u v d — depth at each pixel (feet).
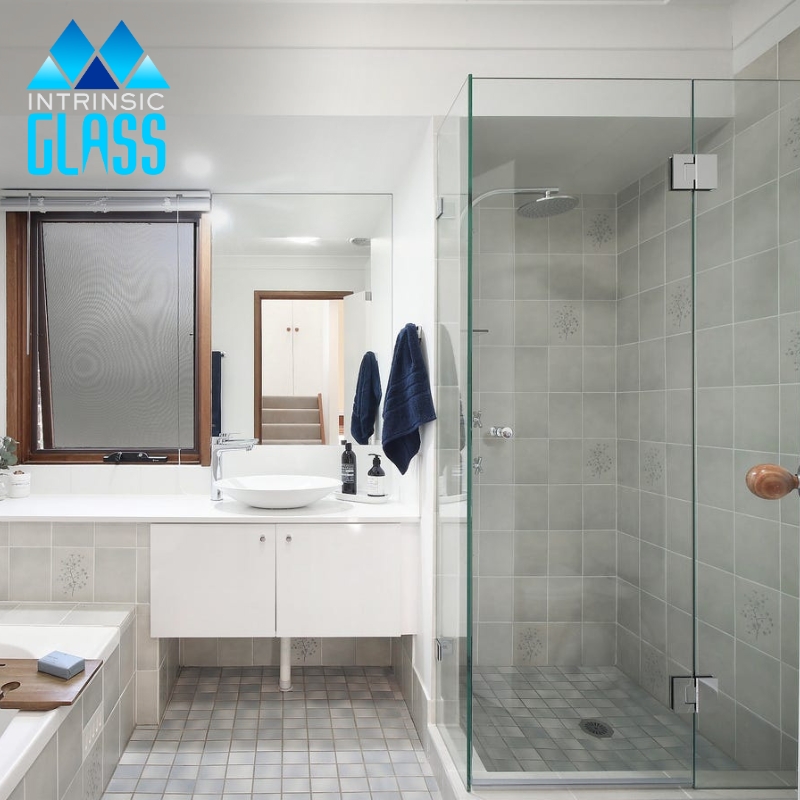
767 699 6.26
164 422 10.06
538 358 6.28
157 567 8.00
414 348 7.87
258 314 10.10
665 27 7.35
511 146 6.12
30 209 9.66
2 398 9.80
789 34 6.58
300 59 7.23
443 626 7.18
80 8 7.14
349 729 8.12
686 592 6.28
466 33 7.30
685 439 6.29
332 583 8.12
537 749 6.20
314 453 10.16
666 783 6.14
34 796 4.93
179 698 8.91
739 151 6.21
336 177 9.27
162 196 9.77
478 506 6.31
